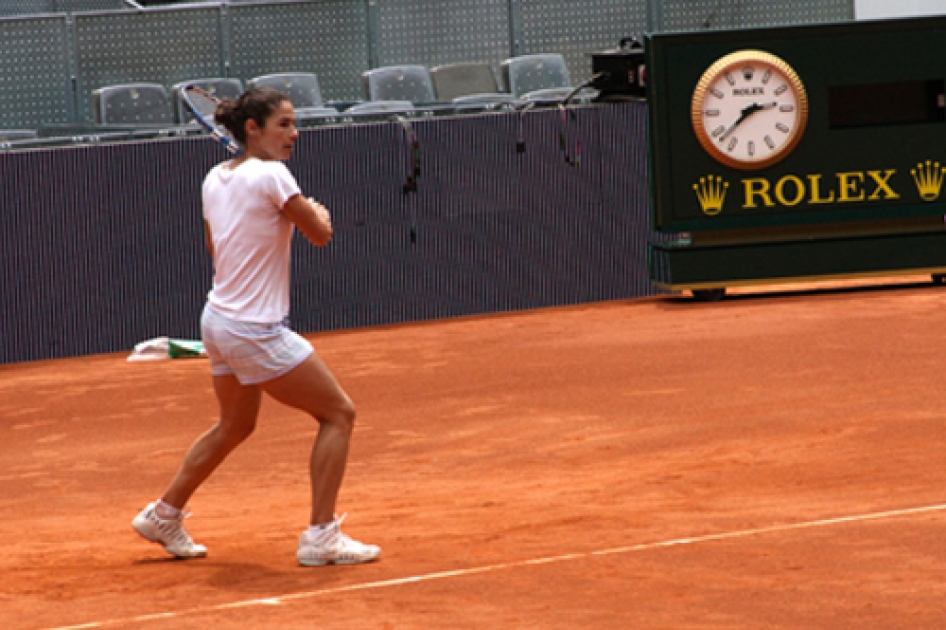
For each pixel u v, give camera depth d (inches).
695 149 1868.8
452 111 2144.4
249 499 950.4
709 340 1521.9
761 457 954.1
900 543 656.4
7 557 767.7
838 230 1895.9
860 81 1866.4
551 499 863.7
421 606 590.6
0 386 1574.8
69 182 1786.4
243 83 2519.7
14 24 2402.8
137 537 822.5
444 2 2608.3
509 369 1427.2
